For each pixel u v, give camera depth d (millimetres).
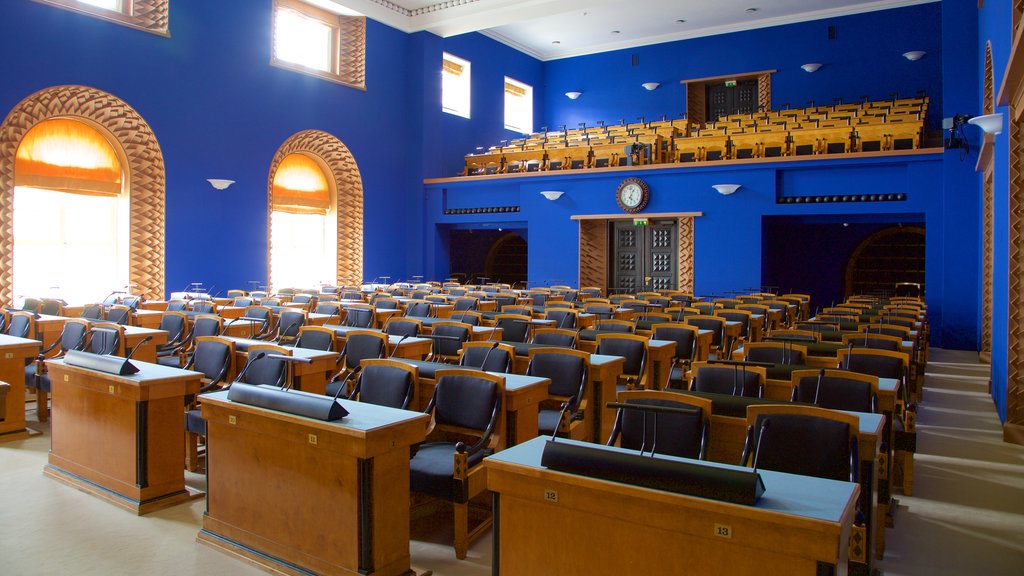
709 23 20922
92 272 13008
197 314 8625
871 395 4562
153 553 4109
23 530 4422
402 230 19156
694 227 15664
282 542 3883
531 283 17703
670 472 2688
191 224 14094
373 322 9422
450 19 18219
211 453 4258
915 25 18766
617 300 12805
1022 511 4957
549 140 19891
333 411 3654
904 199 13695
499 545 3146
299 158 16734
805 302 13156
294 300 11844
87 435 5180
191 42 14023
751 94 21297
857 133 14680
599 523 2861
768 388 5258
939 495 5289
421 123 18875
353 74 17641
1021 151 6664
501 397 4520
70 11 12078
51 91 11828
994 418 7738
